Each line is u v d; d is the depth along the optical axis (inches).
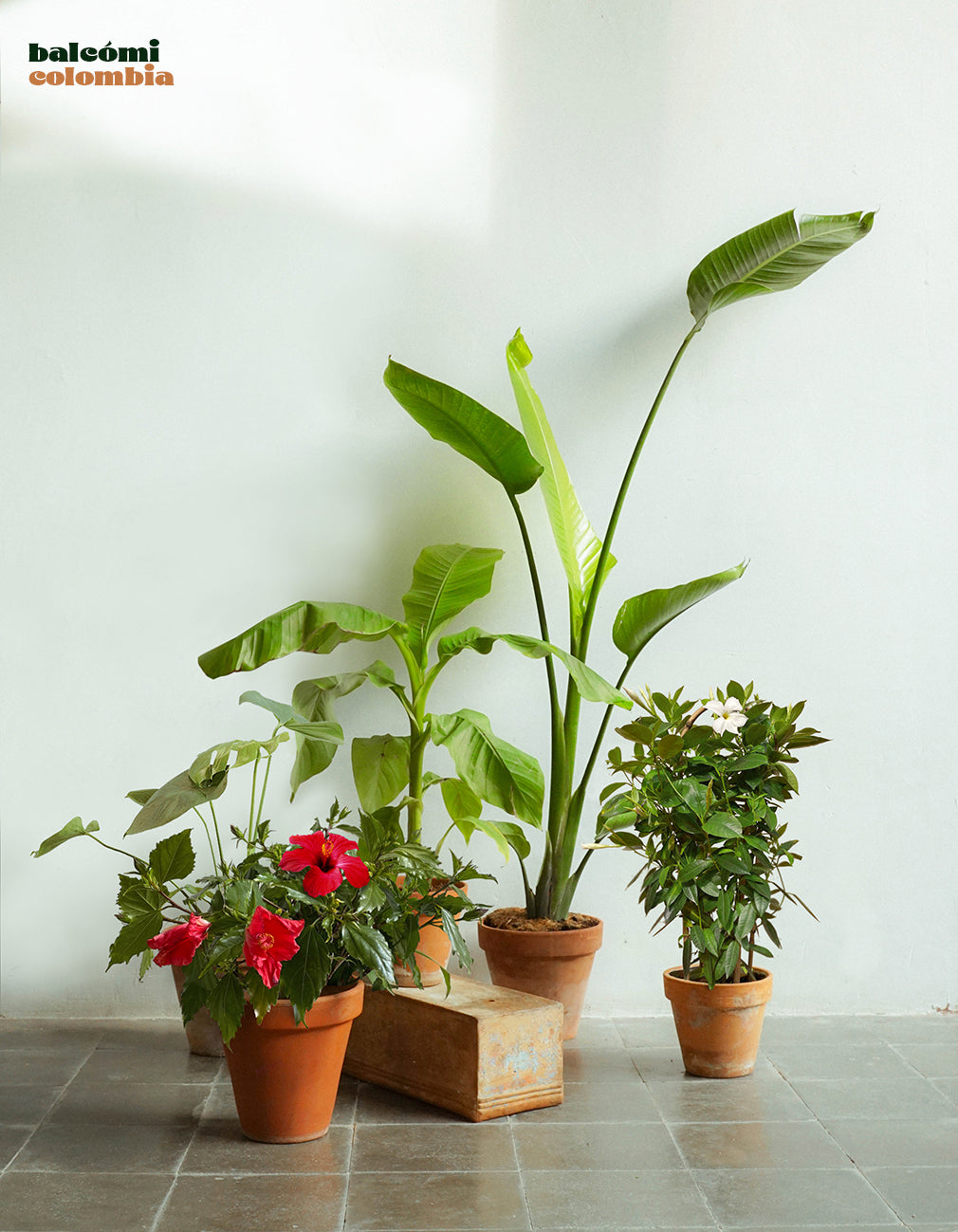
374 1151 84.9
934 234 122.6
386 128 121.8
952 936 121.5
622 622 109.0
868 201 122.5
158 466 120.6
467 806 113.4
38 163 120.3
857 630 122.3
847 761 121.8
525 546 112.3
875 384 122.6
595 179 122.3
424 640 112.4
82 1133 87.9
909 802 121.7
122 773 119.7
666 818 100.0
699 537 122.0
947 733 122.0
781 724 101.6
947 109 122.6
